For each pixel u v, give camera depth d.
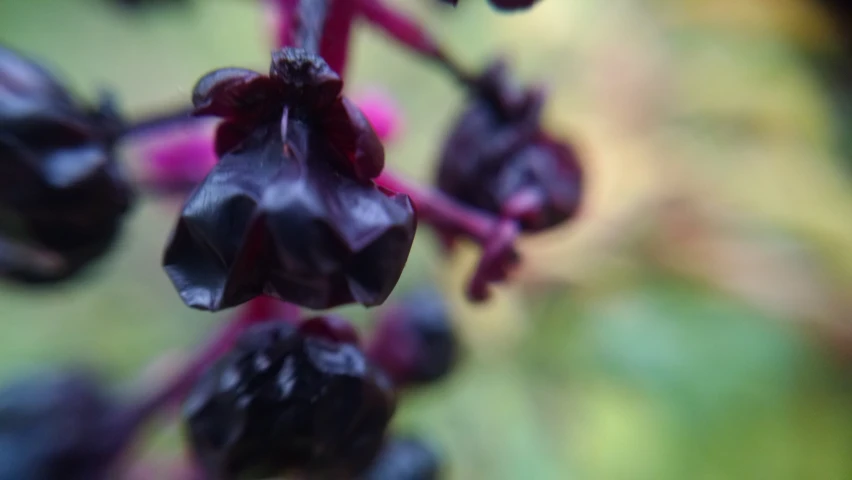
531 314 0.11
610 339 0.11
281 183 0.05
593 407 0.10
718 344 0.11
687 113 0.13
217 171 0.05
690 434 0.10
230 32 0.11
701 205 0.12
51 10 0.11
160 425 0.07
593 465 0.10
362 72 0.11
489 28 0.12
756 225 0.12
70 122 0.06
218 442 0.05
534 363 0.10
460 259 0.10
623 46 0.13
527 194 0.06
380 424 0.06
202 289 0.05
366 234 0.05
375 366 0.06
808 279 0.11
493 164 0.06
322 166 0.05
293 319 0.06
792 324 0.11
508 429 0.10
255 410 0.05
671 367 0.10
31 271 0.06
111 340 0.10
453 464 0.10
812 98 0.13
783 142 0.13
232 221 0.05
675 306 0.11
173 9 0.09
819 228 0.12
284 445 0.05
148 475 0.08
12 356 0.09
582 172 0.07
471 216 0.06
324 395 0.05
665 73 0.13
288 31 0.06
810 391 0.11
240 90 0.05
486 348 0.10
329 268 0.05
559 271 0.11
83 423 0.07
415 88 0.11
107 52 0.11
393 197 0.05
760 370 0.11
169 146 0.07
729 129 0.13
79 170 0.06
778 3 0.14
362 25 0.07
